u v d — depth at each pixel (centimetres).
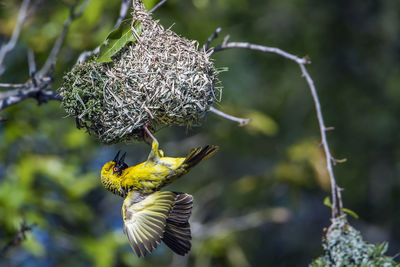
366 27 1816
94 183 1277
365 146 1745
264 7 1755
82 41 1202
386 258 677
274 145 1681
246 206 1609
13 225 1154
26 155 1249
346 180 1736
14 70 1299
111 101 667
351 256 682
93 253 1242
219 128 1599
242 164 1695
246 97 1631
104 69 671
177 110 675
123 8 835
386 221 1741
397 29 1809
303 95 1745
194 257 1466
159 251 1489
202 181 1670
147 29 681
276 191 1603
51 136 1316
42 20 1263
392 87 1770
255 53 1698
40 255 1170
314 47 1769
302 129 1714
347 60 1794
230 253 1422
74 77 671
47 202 1217
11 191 1184
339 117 1750
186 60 677
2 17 1242
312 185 1509
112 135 681
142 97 668
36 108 1276
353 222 1750
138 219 684
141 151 1590
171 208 683
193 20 1297
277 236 1745
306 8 1791
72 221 1273
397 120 1755
